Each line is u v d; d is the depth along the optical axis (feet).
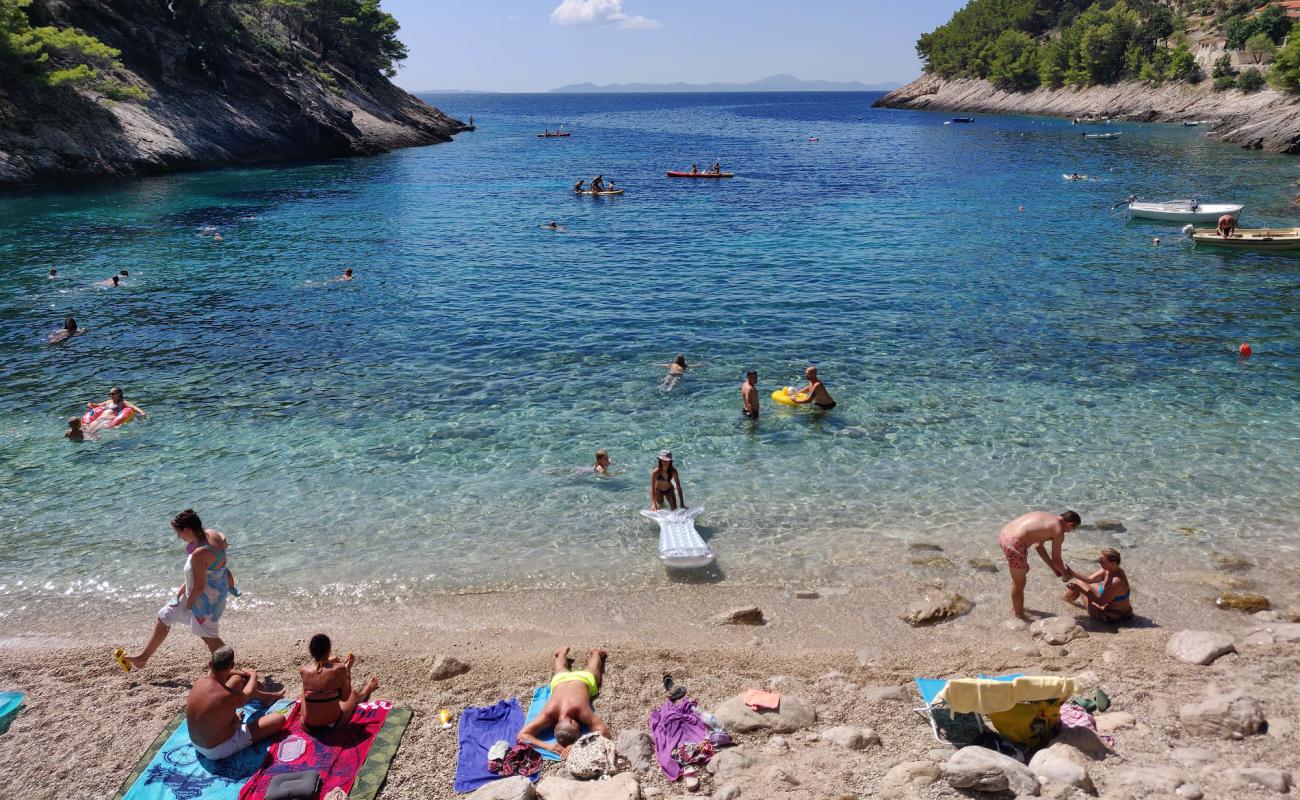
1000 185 198.18
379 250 126.00
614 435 58.75
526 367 72.84
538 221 153.79
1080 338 78.84
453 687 33.37
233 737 28.35
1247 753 27.25
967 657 35.06
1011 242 127.13
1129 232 133.80
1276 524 45.80
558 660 34.01
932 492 50.31
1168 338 78.28
